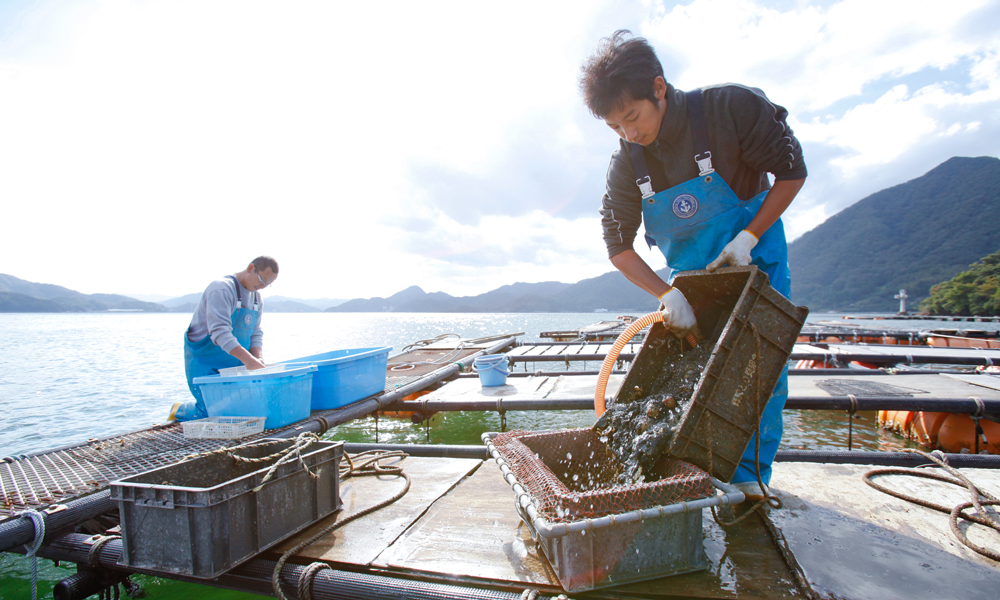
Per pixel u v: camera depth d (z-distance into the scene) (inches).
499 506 99.4
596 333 584.7
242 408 166.2
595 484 94.9
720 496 68.5
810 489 100.9
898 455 128.8
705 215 92.5
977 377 261.9
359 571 78.7
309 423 171.0
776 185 85.4
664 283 98.0
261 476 82.2
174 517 75.9
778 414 93.6
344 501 105.4
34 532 92.0
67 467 126.2
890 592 64.7
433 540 85.7
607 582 67.0
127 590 112.8
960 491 99.3
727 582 68.4
